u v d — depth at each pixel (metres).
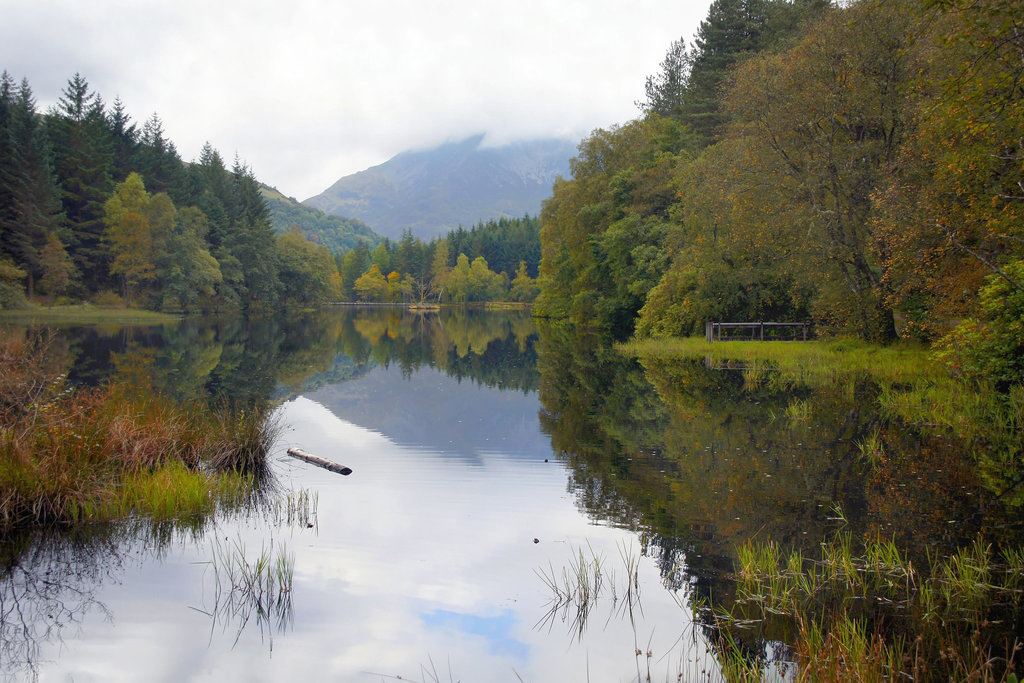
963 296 16.19
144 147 76.38
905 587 6.05
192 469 9.73
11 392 10.72
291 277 97.31
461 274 139.38
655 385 19.94
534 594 6.17
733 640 5.29
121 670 4.93
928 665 4.80
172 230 68.31
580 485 9.60
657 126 46.06
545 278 60.59
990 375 13.55
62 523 7.87
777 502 8.53
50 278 57.53
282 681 4.81
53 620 5.65
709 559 6.87
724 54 46.53
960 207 16.20
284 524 8.02
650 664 5.03
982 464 10.01
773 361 23.86
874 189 22.17
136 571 6.63
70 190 65.44
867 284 24.52
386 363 30.69
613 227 40.25
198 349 33.19
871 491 8.84
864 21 20.83
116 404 10.97
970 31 10.61
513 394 20.22
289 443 12.97
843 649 4.79
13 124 57.88
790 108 22.81
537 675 4.89
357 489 9.57
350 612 5.83
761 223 24.47
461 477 10.23
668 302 34.03
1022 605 5.65
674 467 10.41
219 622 5.63
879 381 18.11
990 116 11.64
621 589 6.21
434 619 5.71
